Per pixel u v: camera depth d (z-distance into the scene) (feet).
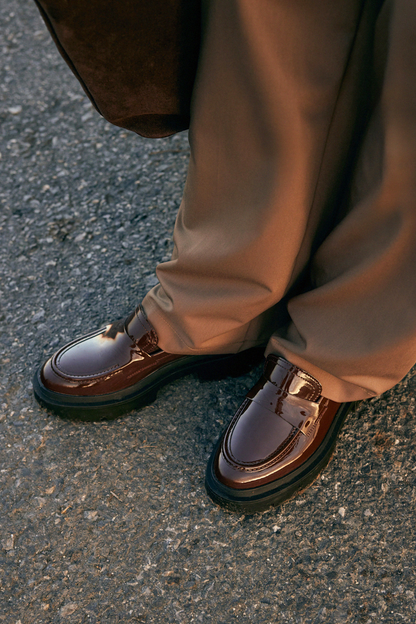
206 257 3.44
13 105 7.68
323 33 2.72
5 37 8.89
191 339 3.83
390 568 3.40
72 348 4.24
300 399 3.62
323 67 2.80
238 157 3.11
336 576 3.39
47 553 3.62
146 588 3.42
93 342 4.23
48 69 8.22
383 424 4.11
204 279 3.59
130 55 2.93
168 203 6.20
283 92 2.77
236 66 2.80
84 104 7.62
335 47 2.77
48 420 4.33
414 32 2.47
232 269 3.41
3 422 4.36
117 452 4.10
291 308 3.63
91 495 3.88
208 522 3.69
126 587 3.43
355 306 3.32
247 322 3.91
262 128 2.92
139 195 6.32
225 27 2.73
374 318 3.26
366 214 3.04
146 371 4.16
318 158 3.07
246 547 3.56
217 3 2.70
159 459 4.05
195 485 3.89
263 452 3.54
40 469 4.05
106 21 2.73
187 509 3.77
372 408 4.21
